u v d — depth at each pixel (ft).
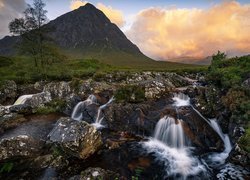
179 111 50.57
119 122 54.75
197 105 54.90
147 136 49.96
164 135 47.55
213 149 43.34
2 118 54.54
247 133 37.22
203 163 38.52
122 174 34.30
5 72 124.98
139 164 37.83
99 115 59.26
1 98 83.41
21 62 136.77
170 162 38.88
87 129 40.70
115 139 47.75
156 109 55.72
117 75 109.19
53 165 35.53
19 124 55.77
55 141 40.47
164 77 98.17
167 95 64.69
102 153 40.96
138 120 51.96
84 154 38.50
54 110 68.44
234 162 36.17
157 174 34.96
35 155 38.42
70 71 124.57
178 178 33.99
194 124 47.24
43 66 117.39
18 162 36.42
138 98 61.46
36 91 96.12
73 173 33.96
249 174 33.50
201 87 61.62
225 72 59.31
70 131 40.01
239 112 44.11
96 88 73.67
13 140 38.06
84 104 66.03
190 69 142.00
